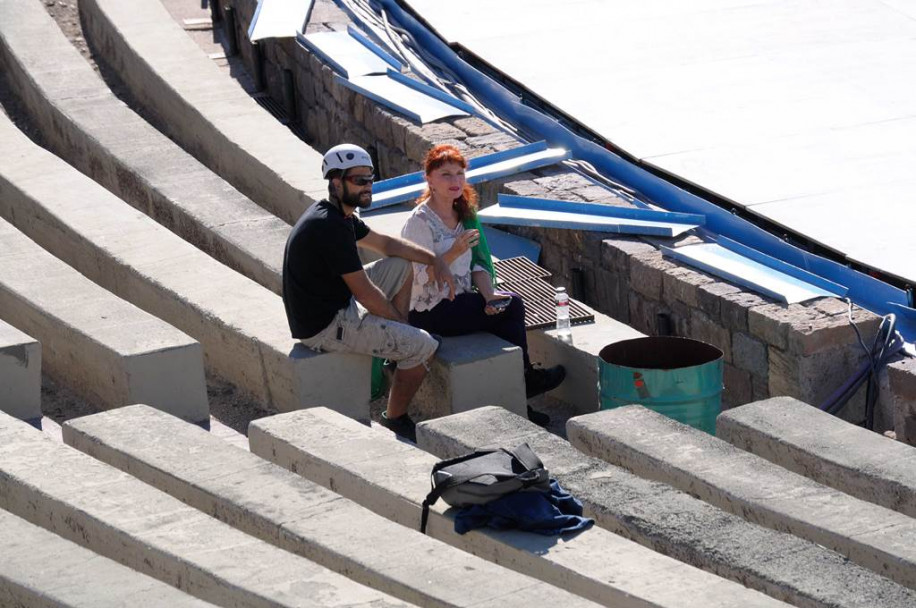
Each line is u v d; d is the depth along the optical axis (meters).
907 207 38.19
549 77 49.22
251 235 39.81
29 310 34.19
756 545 22.86
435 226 32.19
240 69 58.75
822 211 38.19
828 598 21.12
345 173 30.14
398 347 30.69
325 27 54.56
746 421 28.69
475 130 44.84
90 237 38.72
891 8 55.22
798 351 32.09
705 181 40.53
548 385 33.38
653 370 30.28
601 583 21.70
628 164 41.56
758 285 34.34
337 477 26.44
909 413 31.02
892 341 32.72
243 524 24.45
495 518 23.91
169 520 23.78
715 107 46.00
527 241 41.28
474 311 32.69
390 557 22.50
